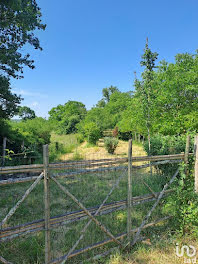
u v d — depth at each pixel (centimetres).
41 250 290
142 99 674
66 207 445
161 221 379
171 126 753
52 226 239
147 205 449
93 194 519
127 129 1661
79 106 4556
